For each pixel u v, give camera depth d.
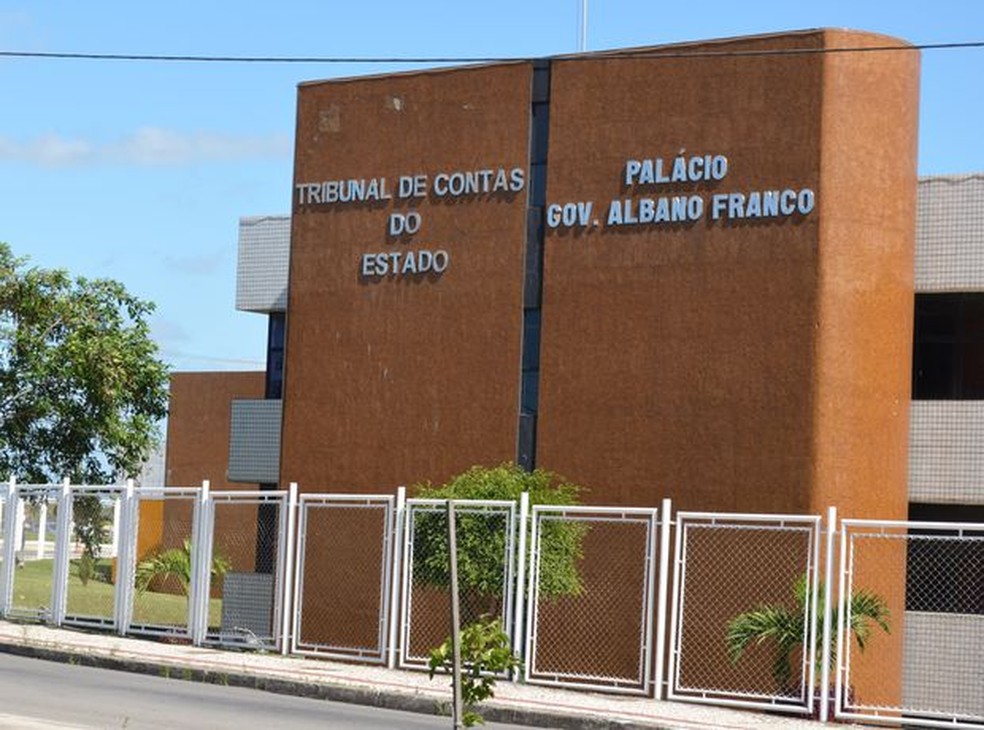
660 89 25.16
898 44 24.08
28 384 33.94
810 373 23.48
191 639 23.83
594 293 25.47
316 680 20.03
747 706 18.84
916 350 25.66
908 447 24.20
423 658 21.72
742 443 23.92
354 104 28.38
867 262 23.70
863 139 23.77
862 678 22.88
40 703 16.88
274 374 31.56
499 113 26.78
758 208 24.12
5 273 33.75
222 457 41.25
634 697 19.83
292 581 25.48
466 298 26.91
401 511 21.97
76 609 27.69
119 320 34.56
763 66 24.27
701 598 23.73
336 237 28.41
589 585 24.72
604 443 25.14
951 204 24.22
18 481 33.88
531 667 20.64
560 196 26.00
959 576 24.52
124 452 34.69
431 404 27.11
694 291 24.56
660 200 25.02
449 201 27.22
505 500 22.33
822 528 22.98
